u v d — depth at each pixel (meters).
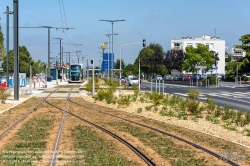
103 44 78.38
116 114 26.27
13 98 39.94
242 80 91.94
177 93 48.75
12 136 16.45
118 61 133.62
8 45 56.41
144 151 13.62
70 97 42.94
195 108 25.17
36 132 17.53
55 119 22.89
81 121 21.94
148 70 114.00
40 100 38.22
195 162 11.99
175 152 13.50
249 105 32.44
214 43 148.75
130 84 72.56
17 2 36.94
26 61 110.62
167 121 22.39
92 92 46.47
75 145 14.45
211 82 73.62
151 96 36.31
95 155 12.79
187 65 98.06
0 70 96.25
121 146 14.45
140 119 23.45
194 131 18.55
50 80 92.31
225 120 22.00
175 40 152.12
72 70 88.38
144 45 58.16
